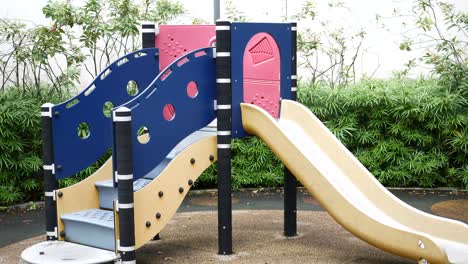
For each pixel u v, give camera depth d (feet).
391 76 32.71
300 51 32.04
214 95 19.03
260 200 27.40
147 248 19.83
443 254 15.30
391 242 16.30
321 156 19.44
